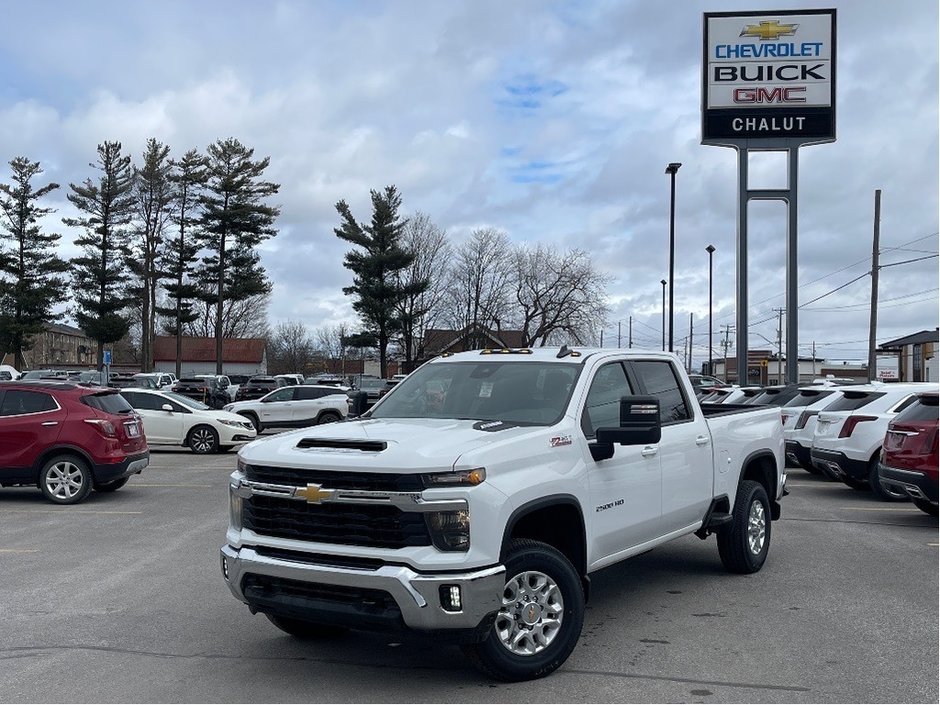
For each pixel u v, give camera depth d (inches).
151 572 327.6
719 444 300.5
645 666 218.2
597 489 230.5
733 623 256.4
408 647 235.5
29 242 2317.9
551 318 2431.1
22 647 236.8
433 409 253.9
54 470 496.7
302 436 219.6
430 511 188.9
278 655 229.0
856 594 290.5
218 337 2317.9
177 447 907.4
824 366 3272.6
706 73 1179.9
